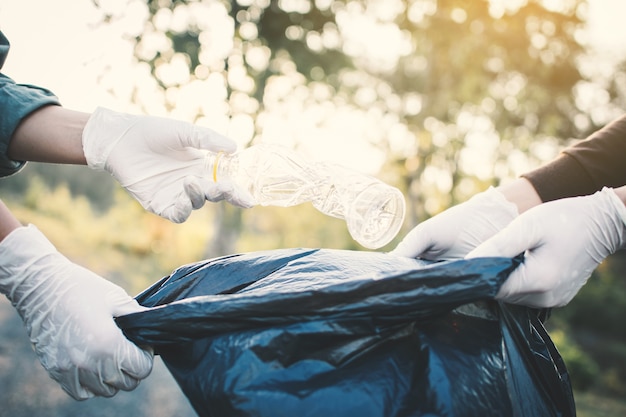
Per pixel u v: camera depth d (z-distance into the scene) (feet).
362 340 3.09
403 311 3.01
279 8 26.84
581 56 35.01
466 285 2.95
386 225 4.31
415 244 4.39
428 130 33.19
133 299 3.55
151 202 3.96
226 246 36.19
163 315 3.12
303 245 41.83
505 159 34.96
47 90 3.92
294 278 3.40
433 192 34.22
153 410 17.75
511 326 3.52
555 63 33.55
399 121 34.40
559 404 3.74
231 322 3.04
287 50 28.09
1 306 24.66
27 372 18.39
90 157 3.75
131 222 55.52
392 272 3.05
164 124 3.86
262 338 3.00
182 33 22.57
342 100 32.45
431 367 3.04
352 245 38.09
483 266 2.99
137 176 3.90
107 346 3.20
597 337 46.01
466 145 34.01
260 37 27.22
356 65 32.63
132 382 3.37
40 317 3.35
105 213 77.00
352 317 3.02
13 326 22.40
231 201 3.76
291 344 3.00
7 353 19.45
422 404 2.96
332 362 3.03
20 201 62.28
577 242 3.60
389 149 34.45
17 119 3.63
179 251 48.44
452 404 2.93
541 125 35.17
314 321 3.02
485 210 4.46
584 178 4.48
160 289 3.75
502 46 31.63
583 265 3.67
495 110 33.94
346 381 2.97
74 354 3.25
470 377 3.06
